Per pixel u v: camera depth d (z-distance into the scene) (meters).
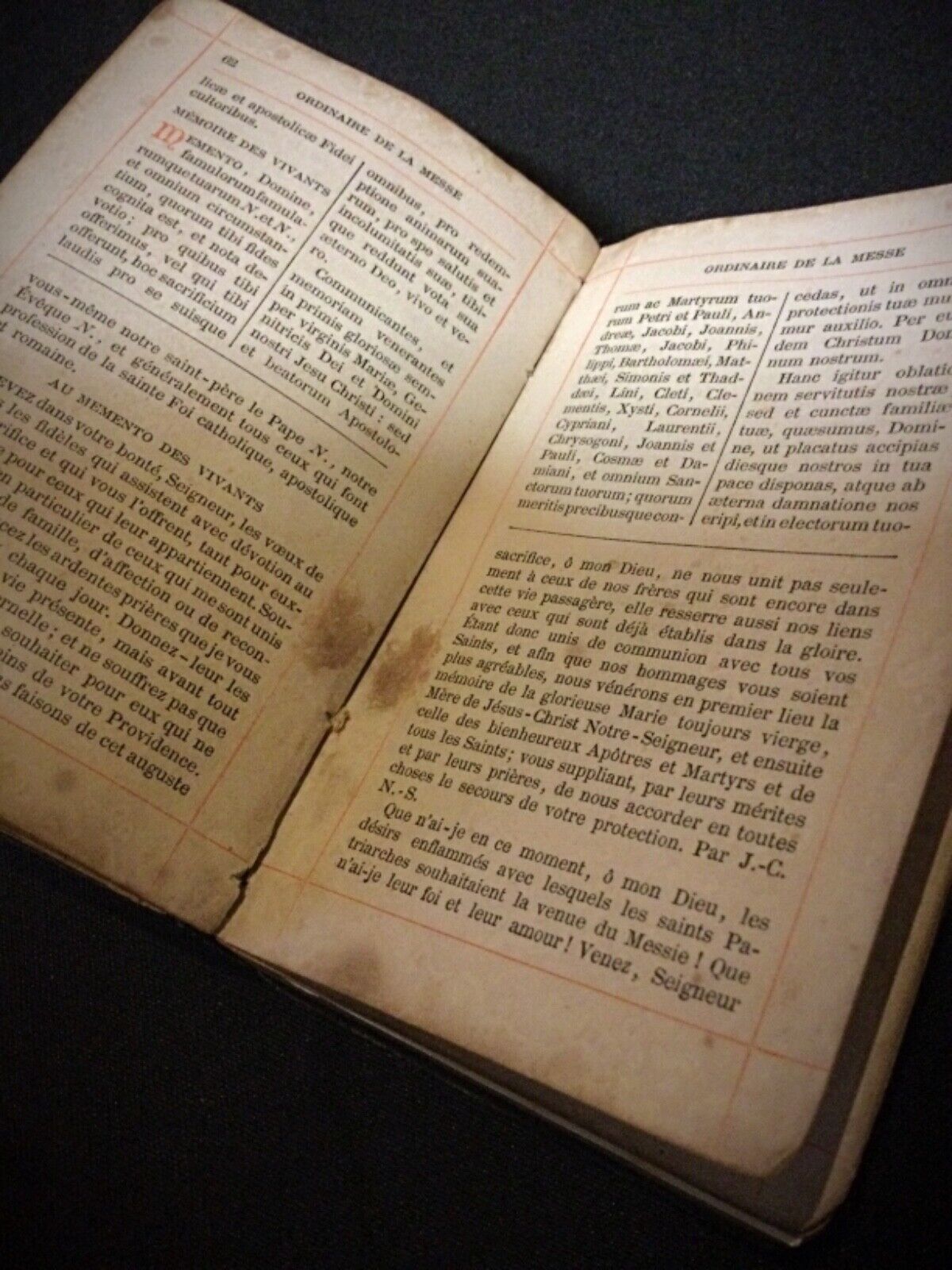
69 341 0.19
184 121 0.21
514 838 0.17
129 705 0.17
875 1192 0.17
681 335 0.20
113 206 0.20
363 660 0.19
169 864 0.17
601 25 0.25
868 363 0.18
